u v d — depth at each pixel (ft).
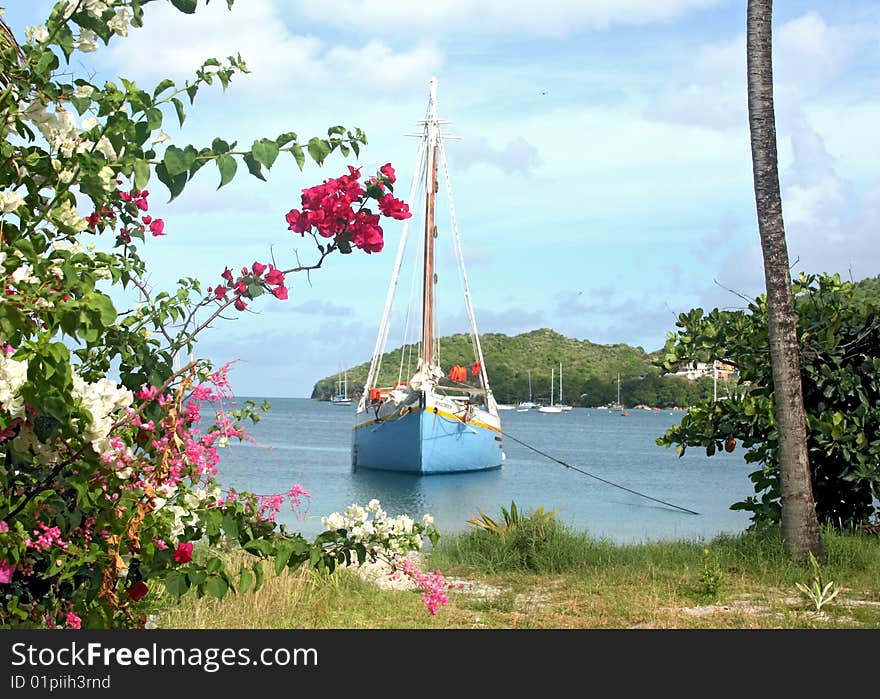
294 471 133.80
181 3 12.88
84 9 12.27
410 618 30.40
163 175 12.77
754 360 45.32
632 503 104.58
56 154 12.51
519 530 44.83
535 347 633.20
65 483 12.42
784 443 37.86
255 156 13.03
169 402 15.39
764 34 37.06
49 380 10.71
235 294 16.74
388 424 138.82
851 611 30.63
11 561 12.17
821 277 47.26
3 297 11.07
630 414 570.87
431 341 140.97
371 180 15.85
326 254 15.96
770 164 37.35
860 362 44.57
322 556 16.83
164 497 14.19
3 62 12.05
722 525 80.43
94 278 12.66
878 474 41.37
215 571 14.88
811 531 37.55
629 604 32.04
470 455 142.31
